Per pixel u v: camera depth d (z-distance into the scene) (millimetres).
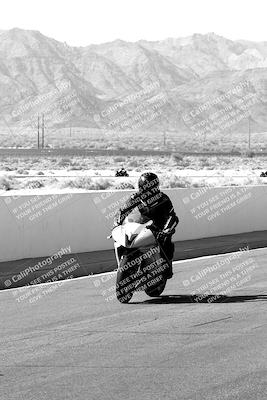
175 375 13648
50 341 16422
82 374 13711
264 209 42344
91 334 17125
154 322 18453
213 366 14242
